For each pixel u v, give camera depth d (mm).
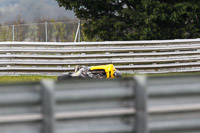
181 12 78188
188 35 84188
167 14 77812
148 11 78875
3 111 10969
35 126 11164
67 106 11328
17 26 78438
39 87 11133
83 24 84500
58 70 53406
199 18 83000
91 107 11508
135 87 11484
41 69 53156
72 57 54250
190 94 12117
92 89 11438
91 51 54938
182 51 55469
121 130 11586
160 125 11898
